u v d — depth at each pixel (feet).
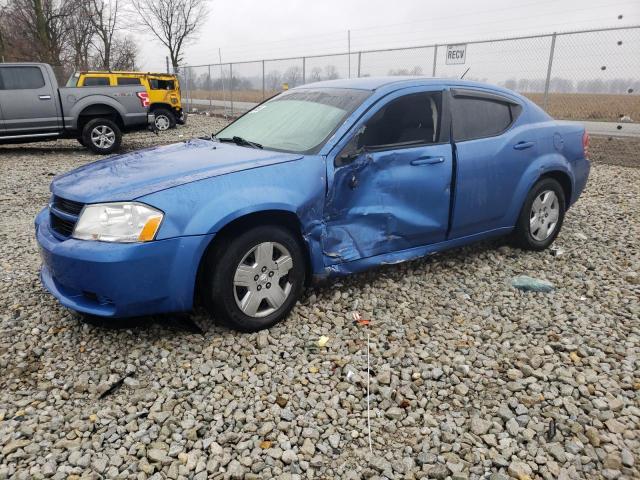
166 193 10.10
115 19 106.01
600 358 10.61
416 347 10.96
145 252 9.73
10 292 13.37
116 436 8.30
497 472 7.73
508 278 14.52
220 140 14.17
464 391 9.48
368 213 12.37
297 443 8.27
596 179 28.48
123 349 10.72
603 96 42.19
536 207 16.11
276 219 11.34
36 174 30.81
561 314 12.48
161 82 59.82
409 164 12.84
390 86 13.32
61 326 11.61
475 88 14.76
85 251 9.73
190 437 8.30
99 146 40.47
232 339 11.00
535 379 9.86
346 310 12.51
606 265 15.65
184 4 113.19
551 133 16.05
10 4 94.73
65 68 99.71
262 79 67.26
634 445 8.23
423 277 14.47
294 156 11.75
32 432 8.37
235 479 7.52
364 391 9.52
